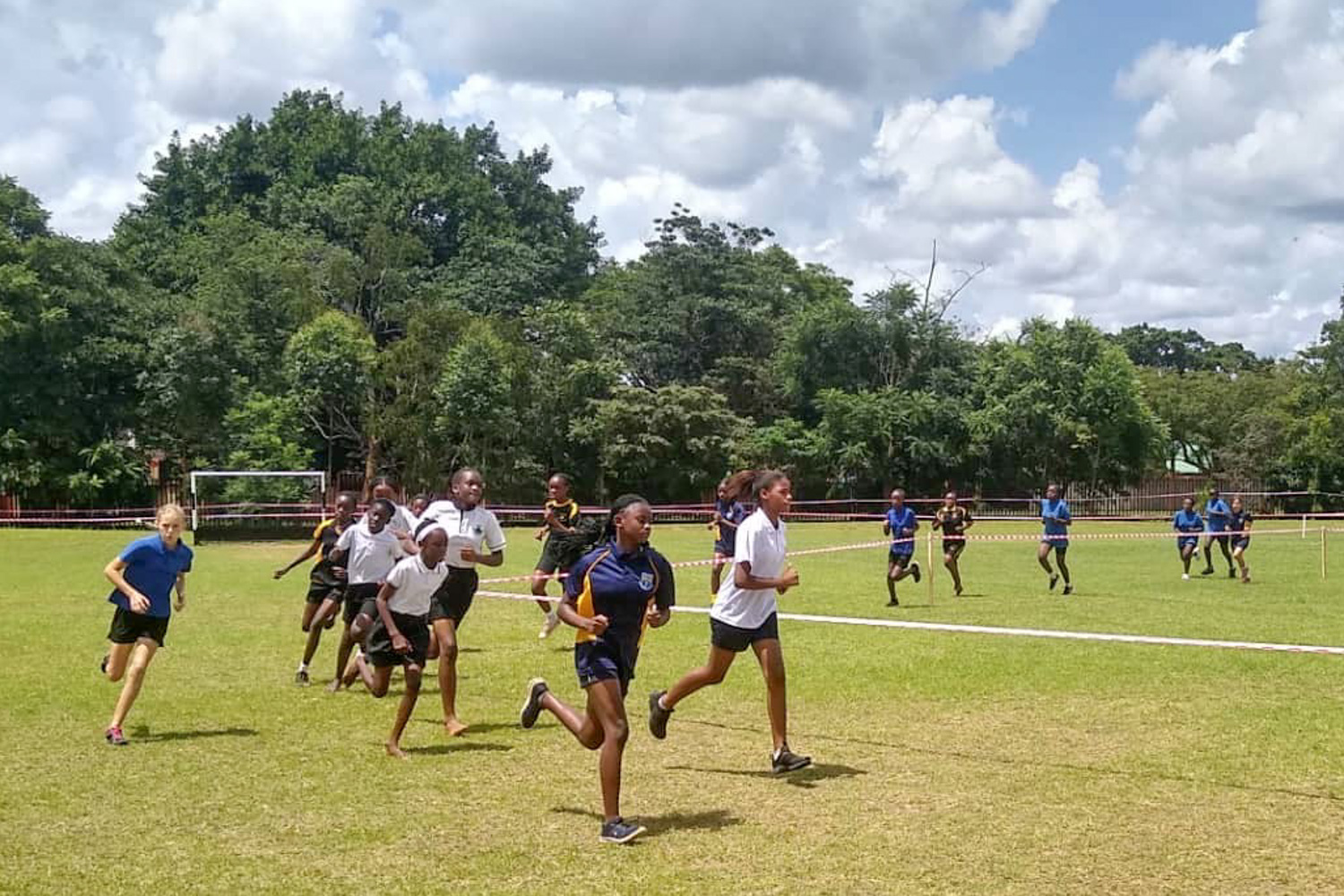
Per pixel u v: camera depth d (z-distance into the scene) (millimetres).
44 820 6520
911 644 12789
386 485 10805
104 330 48281
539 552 29406
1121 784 7203
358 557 10320
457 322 50812
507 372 48812
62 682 10672
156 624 8656
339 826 6410
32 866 5746
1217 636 13484
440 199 73188
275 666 11695
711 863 5797
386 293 59219
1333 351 57594
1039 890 5422
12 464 44625
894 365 58500
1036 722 8961
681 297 60000
